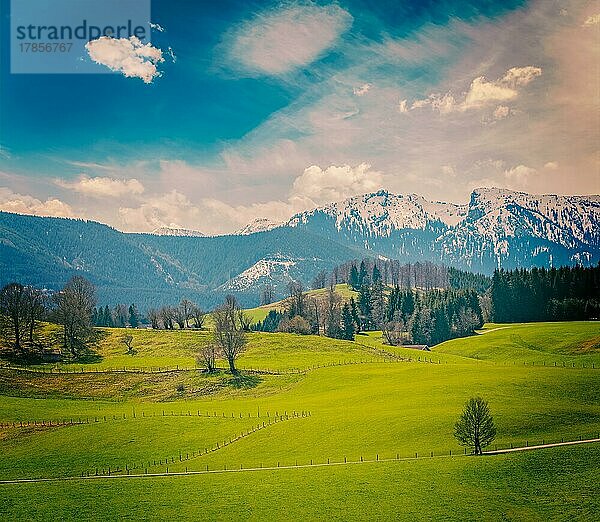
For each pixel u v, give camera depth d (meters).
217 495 69.69
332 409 112.06
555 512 59.84
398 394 115.38
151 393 141.88
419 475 70.88
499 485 66.38
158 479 77.81
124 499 69.19
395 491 66.81
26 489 74.00
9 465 91.88
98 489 73.38
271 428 103.19
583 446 75.50
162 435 104.25
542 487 65.19
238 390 142.00
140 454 95.31
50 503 68.31
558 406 94.31
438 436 86.00
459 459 75.19
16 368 154.50
